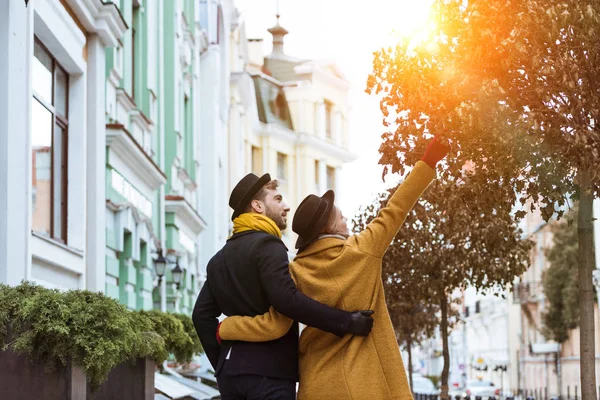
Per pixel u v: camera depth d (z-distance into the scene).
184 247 28.92
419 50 10.73
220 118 41.44
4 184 10.88
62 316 7.63
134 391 10.50
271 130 59.47
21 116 11.42
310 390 5.04
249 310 5.23
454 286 19.45
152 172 21.20
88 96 15.59
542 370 57.91
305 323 4.98
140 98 21.75
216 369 5.29
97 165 15.60
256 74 60.66
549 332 50.03
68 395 7.56
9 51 11.09
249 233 5.32
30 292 7.82
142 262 21.86
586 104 9.89
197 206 32.59
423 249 19.61
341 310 4.96
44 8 12.53
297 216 5.21
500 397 36.44
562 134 9.74
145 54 22.23
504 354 70.38
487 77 10.20
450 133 10.41
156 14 24.62
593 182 10.19
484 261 18.77
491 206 10.92
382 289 5.12
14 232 11.05
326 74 64.12
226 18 42.22
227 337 5.22
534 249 59.41
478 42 10.12
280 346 5.18
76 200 14.79
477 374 79.81
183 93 29.30
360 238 5.12
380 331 5.06
